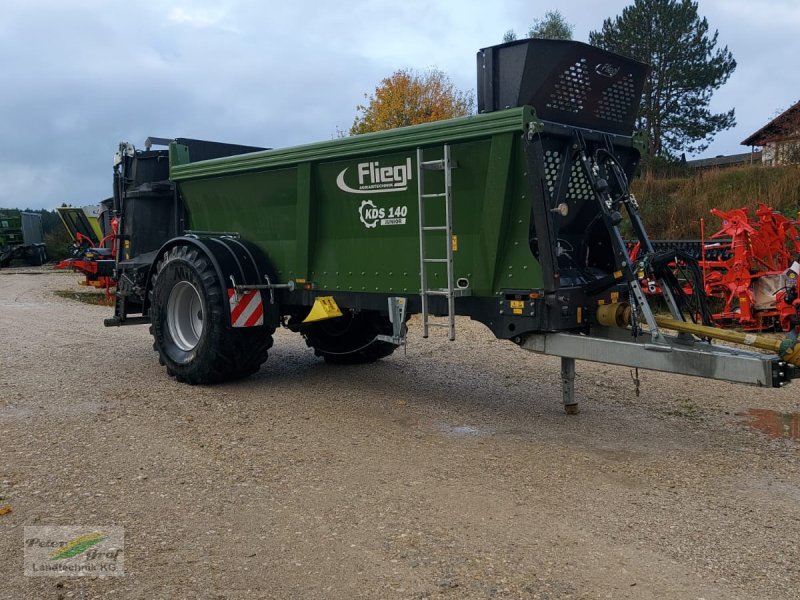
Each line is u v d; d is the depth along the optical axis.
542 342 5.36
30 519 3.88
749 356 4.58
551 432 5.64
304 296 6.96
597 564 3.41
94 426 5.64
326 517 3.94
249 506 4.09
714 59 33.19
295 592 3.14
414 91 35.56
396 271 6.12
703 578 3.27
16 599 3.07
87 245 23.38
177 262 7.22
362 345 8.14
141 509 4.03
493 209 5.27
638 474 4.66
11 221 35.31
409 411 6.30
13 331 11.23
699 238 17.14
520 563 3.41
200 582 3.22
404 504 4.14
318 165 6.55
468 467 4.80
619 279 5.25
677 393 6.96
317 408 6.38
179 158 8.24
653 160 27.55
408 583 3.21
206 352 6.97
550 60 5.19
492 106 5.32
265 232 7.29
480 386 7.33
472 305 5.61
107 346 9.66
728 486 4.44
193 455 4.98
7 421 5.75
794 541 3.66
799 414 6.20
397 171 5.93
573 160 5.43
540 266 5.17
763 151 23.11
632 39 33.34
